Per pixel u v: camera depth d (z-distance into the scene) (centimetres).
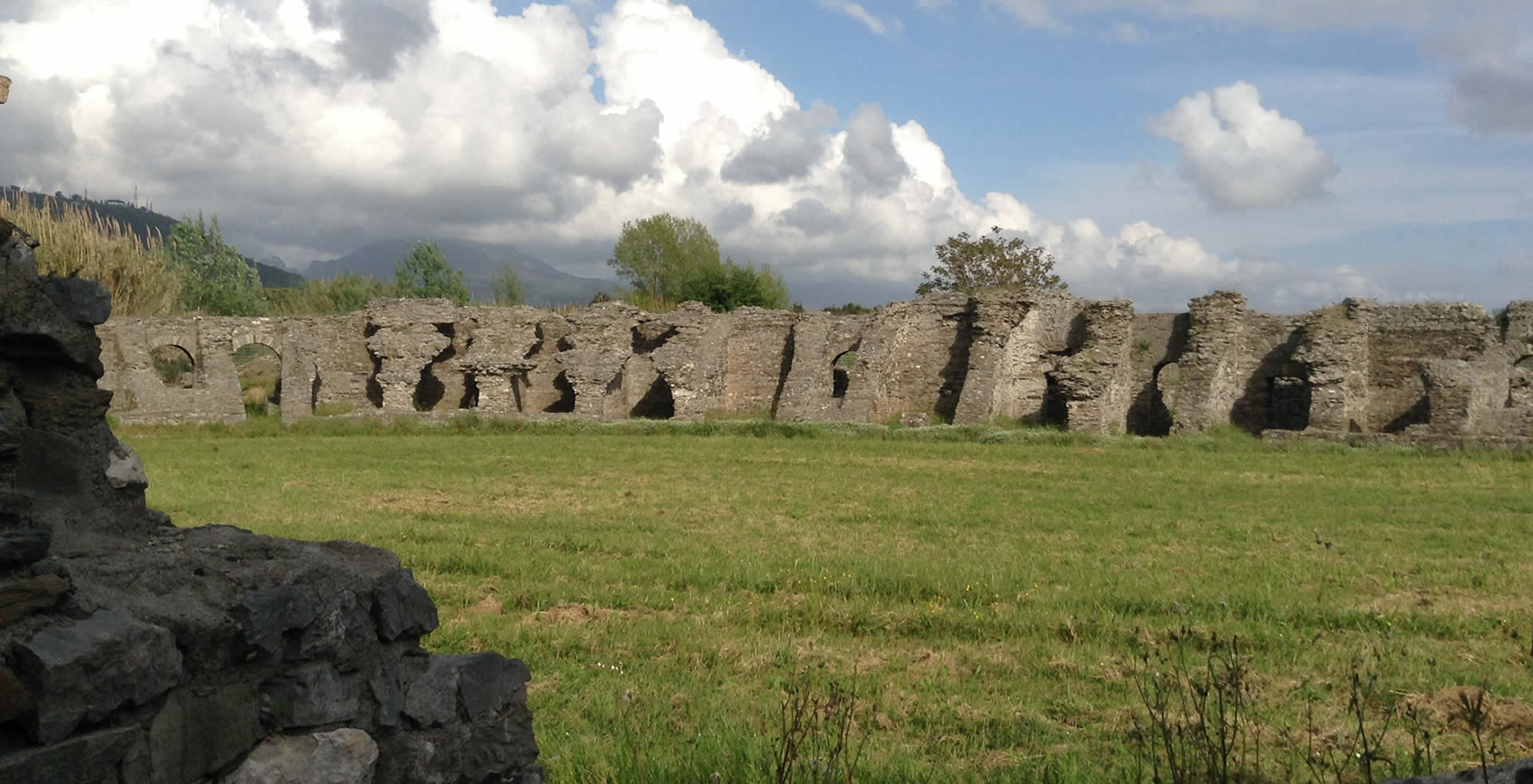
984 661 905
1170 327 3928
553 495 1977
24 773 373
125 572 455
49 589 416
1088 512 1811
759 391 4322
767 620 1049
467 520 1650
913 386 4153
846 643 967
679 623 1010
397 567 550
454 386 4262
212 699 447
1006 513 1784
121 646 405
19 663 389
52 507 489
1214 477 2319
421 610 554
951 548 1457
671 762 654
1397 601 1140
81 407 509
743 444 3028
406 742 529
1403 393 3594
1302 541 1536
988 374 3794
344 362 4228
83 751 392
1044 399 4016
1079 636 998
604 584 1184
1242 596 1134
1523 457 2647
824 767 636
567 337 4238
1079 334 3997
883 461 2638
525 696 597
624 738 693
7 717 374
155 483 2045
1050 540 1536
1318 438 3025
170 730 428
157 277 4506
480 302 5747
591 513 1761
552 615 1044
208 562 484
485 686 566
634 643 940
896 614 1048
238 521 1577
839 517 1736
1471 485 2192
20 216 4144
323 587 500
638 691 812
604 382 3916
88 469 507
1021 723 751
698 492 2036
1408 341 3603
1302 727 738
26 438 482
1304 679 842
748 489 2095
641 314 4328
